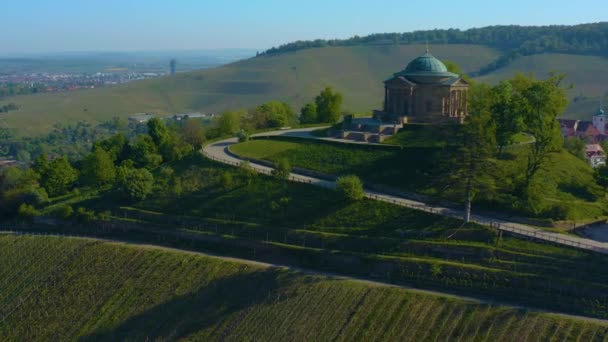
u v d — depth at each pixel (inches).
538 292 3833.7
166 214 5551.2
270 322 3944.4
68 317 4370.1
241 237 5009.8
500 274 3993.6
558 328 3484.3
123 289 4527.6
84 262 4909.0
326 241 4714.6
